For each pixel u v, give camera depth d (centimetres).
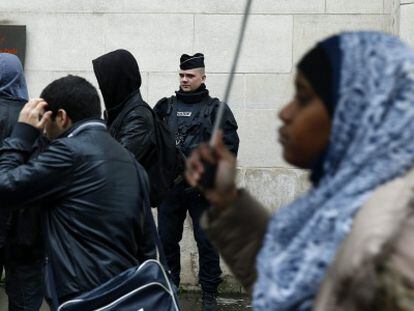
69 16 718
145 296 335
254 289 151
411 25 630
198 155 183
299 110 148
